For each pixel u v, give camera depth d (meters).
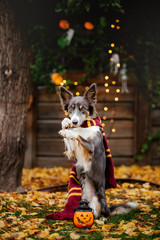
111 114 8.02
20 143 5.18
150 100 8.09
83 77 7.91
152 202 4.47
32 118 8.08
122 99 8.04
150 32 7.89
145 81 8.02
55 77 7.82
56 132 8.09
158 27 7.95
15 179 5.16
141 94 8.09
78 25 7.76
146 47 7.95
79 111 3.60
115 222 3.54
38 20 7.61
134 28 7.80
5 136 4.99
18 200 4.30
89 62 7.83
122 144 8.12
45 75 7.88
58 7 5.94
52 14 7.52
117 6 5.24
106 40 7.66
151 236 3.07
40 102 8.09
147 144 8.09
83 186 3.74
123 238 3.02
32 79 7.89
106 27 7.51
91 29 7.76
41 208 4.09
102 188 3.77
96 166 3.70
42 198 4.54
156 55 8.02
